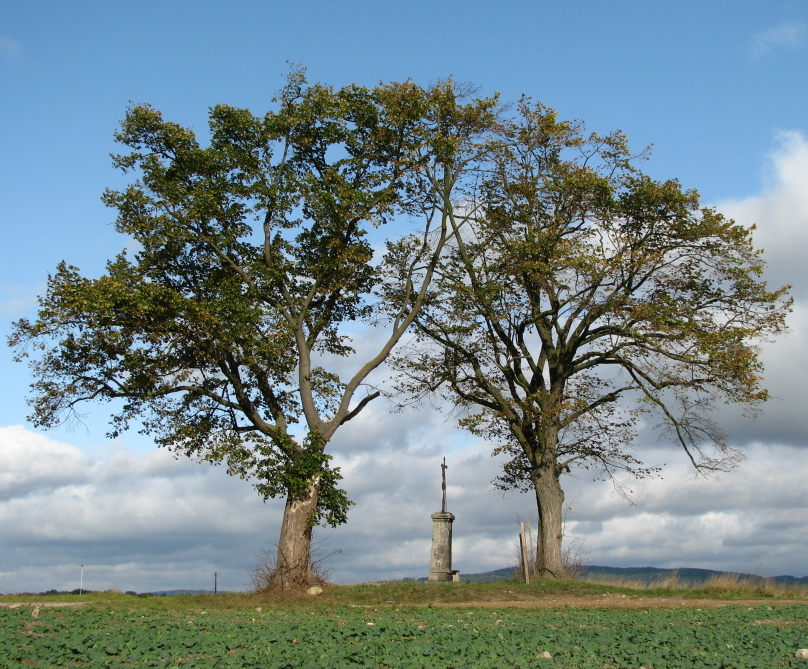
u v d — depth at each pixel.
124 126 26.16
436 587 24.62
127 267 25.47
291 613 19.08
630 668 10.80
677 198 27.48
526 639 13.20
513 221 29.81
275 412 26.44
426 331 30.91
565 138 30.14
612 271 28.36
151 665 10.26
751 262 27.98
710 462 28.56
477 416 29.97
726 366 26.69
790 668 10.93
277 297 27.41
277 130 27.02
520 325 30.77
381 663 10.81
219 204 26.14
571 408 28.80
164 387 25.44
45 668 9.95
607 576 29.06
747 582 27.14
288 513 24.78
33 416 24.70
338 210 26.27
